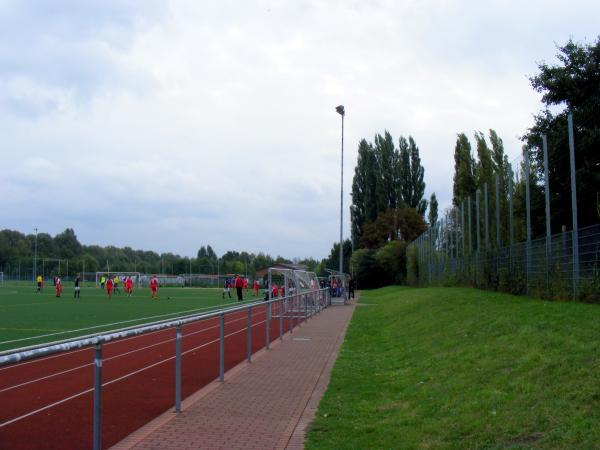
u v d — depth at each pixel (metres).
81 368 11.85
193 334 18.47
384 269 73.19
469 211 30.77
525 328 12.23
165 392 10.51
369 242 82.69
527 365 9.24
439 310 20.95
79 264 134.88
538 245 18.86
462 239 32.88
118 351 14.49
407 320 21.98
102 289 75.94
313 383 11.62
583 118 18.48
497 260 24.31
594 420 6.34
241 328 21.00
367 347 17.39
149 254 175.50
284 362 14.29
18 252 139.25
